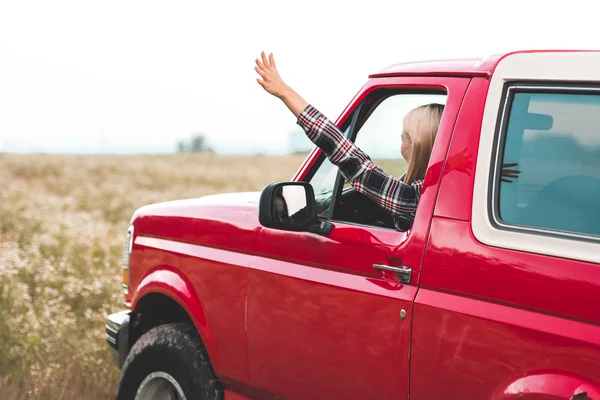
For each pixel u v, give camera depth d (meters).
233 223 3.79
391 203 3.15
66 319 6.90
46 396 5.48
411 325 2.91
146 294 4.31
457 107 2.95
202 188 31.73
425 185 2.97
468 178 2.84
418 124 3.17
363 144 3.41
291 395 3.46
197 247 4.00
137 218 4.52
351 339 3.13
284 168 47.72
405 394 2.96
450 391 2.79
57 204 17.45
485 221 2.75
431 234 2.90
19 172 35.50
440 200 2.90
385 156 3.45
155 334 4.15
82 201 19.94
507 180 2.76
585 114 2.62
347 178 3.24
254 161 55.97
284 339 3.44
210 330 3.86
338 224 3.27
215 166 47.75
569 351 2.46
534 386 2.52
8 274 7.98
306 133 3.29
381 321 3.02
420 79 3.14
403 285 2.97
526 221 2.68
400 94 3.27
